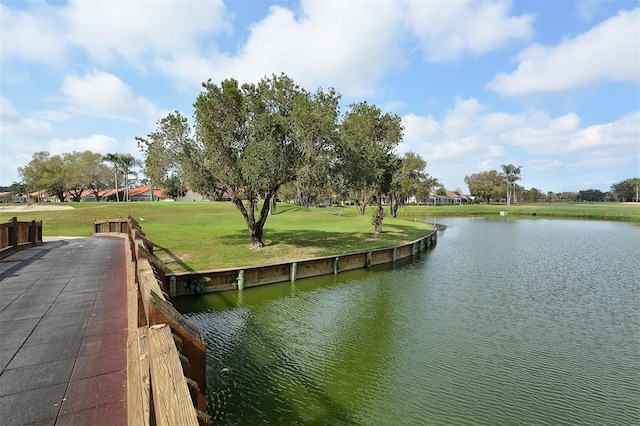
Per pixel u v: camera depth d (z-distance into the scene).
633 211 76.94
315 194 18.19
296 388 7.41
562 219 68.75
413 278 17.64
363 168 18.48
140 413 2.20
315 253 18.61
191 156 17.61
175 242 20.83
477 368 8.38
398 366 8.40
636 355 9.12
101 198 95.06
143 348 2.38
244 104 17.14
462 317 11.84
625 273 19.17
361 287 15.65
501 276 18.27
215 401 6.90
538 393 7.36
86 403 3.30
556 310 12.69
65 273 9.27
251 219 19.27
